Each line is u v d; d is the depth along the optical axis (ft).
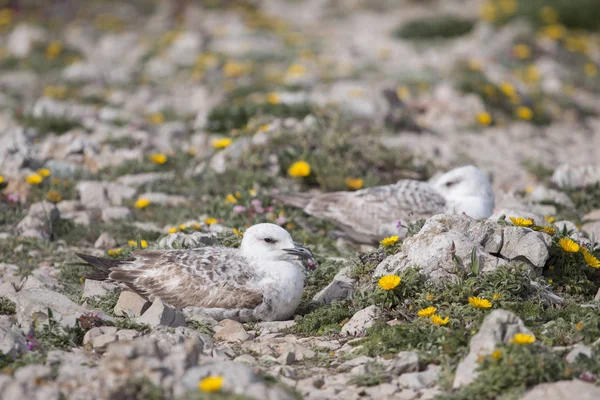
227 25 108.06
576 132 74.79
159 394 22.47
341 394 24.98
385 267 32.53
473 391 23.90
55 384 23.65
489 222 32.78
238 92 75.56
